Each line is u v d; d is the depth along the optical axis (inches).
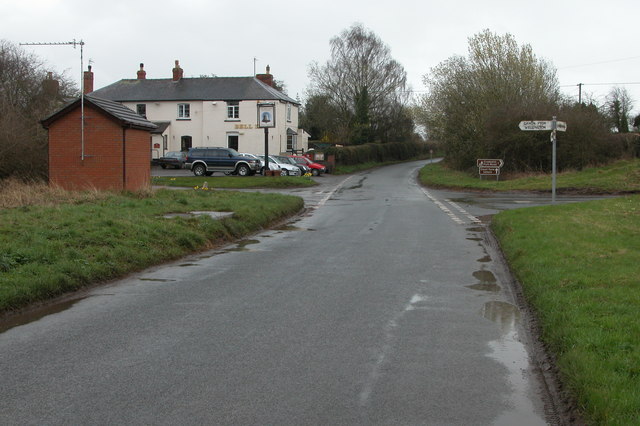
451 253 488.4
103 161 836.6
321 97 2945.4
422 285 365.1
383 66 2955.2
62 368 214.8
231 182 1475.1
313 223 714.8
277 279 380.2
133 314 291.6
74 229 446.9
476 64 1872.5
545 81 1844.2
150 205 671.1
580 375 193.5
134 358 226.5
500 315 296.4
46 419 172.7
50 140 842.8
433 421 174.1
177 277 385.4
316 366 219.3
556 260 388.5
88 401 185.6
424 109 2363.4
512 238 507.2
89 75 2374.5
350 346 243.8
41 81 1259.8
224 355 231.0
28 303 302.8
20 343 243.8
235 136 2197.3
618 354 206.8
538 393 196.4
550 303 286.0
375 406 183.9
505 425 172.4
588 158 1514.5
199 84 2271.2
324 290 348.8
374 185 1539.1
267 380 204.5
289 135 2401.6
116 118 826.8
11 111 984.3
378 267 424.2
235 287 355.9
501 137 1553.9
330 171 2156.7
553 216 639.8
